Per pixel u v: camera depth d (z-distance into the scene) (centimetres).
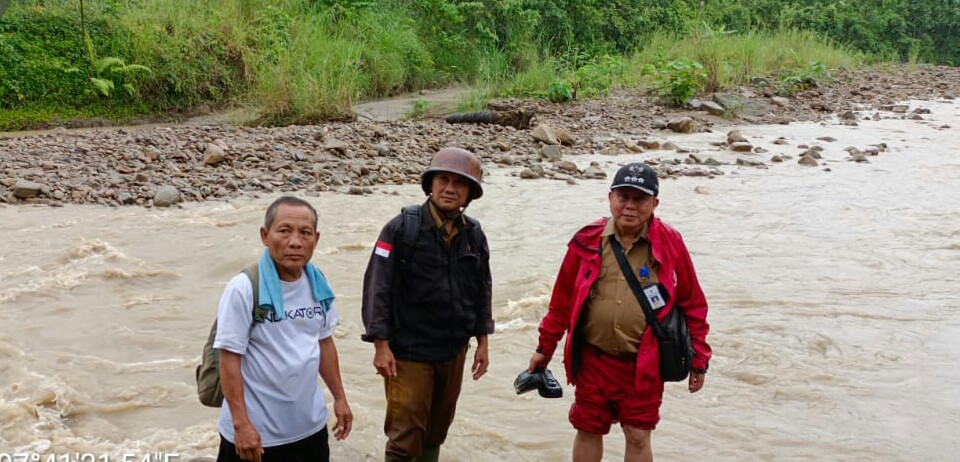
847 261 747
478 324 362
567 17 2686
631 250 339
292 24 1948
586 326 343
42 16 1661
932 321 602
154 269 673
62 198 879
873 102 1880
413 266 342
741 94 1819
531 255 745
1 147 1063
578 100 1753
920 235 837
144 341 541
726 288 668
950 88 2108
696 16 3200
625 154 1271
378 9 2302
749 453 418
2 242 725
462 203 346
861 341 564
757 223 877
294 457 297
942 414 461
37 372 482
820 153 1293
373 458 408
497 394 483
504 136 1345
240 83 1855
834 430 443
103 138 1142
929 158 1259
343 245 750
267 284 287
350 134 1234
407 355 346
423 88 2262
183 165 1026
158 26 1759
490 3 2481
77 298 610
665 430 441
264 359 288
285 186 973
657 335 333
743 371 515
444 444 422
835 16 3650
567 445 427
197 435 423
